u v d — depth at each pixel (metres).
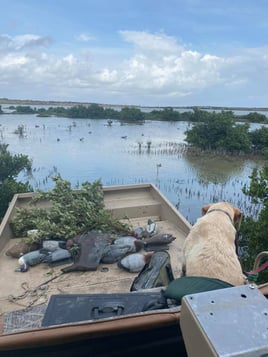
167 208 6.34
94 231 5.14
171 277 3.63
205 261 2.67
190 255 2.86
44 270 4.41
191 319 1.11
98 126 76.38
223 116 39.25
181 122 96.50
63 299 2.04
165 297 1.83
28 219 5.68
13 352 1.27
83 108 108.38
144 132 63.12
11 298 3.73
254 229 7.49
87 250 4.54
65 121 90.88
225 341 0.98
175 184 23.02
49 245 4.77
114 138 51.22
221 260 2.67
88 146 41.41
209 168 29.56
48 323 1.82
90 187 6.65
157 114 104.00
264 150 34.84
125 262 4.32
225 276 2.54
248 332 1.02
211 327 1.04
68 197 6.21
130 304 1.94
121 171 26.95
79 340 1.30
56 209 5.68
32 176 24.22
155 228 5.42
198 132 39.88
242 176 26.22
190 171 27.92
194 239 3.03
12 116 113.56
